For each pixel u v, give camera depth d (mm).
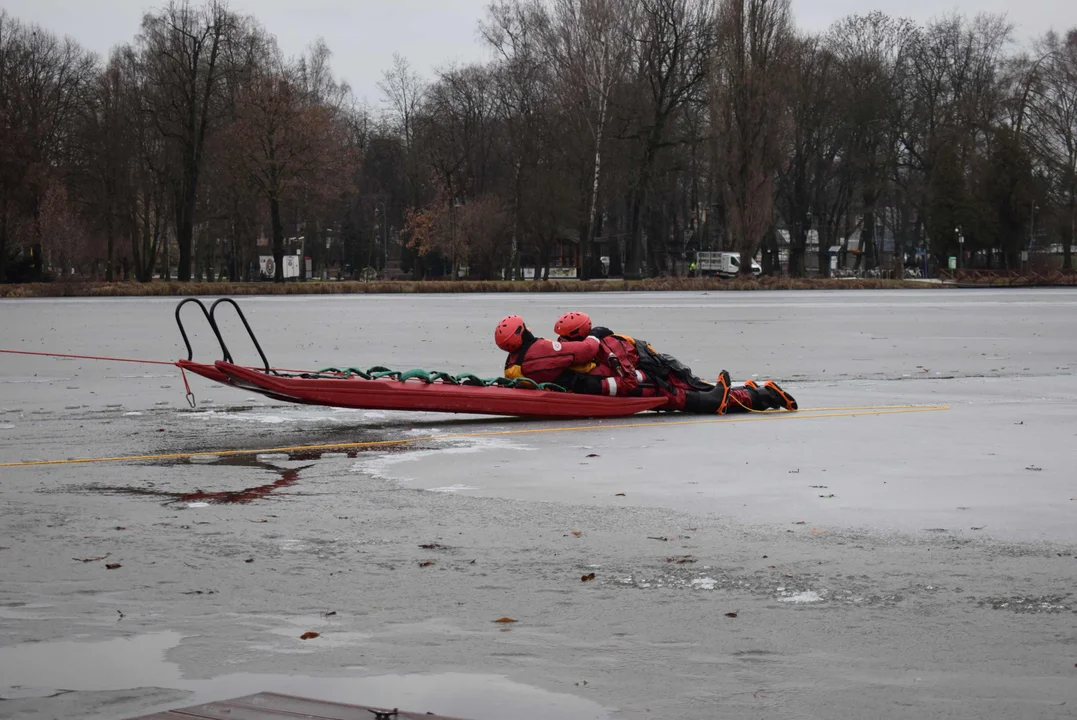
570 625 5758
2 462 10758
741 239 73625
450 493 9211
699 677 5016
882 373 19453
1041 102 90125
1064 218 89000
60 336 28781
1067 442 11734
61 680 4984
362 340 26766
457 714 4594
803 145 90500
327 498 9016
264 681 4965
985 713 4617
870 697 4789
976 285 79062
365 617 5895
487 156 92562
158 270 120688
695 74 78312
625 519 8211
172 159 80875
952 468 10234
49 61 78438
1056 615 5898
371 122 112250
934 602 6141
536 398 13414
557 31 76375
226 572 6785
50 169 75625
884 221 108750
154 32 76062
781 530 7840
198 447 11672
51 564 6969
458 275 96062
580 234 83250
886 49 92375
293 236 103812
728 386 14297
